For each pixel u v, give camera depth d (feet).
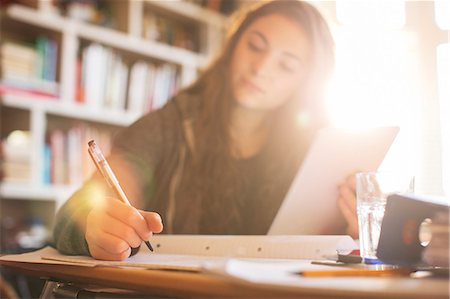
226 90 4.13
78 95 8.61
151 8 10.29
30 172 7.88
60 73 8.38
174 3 10.27
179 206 4.00
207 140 4.09
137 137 3.96
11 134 8.25
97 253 2.19
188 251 2.68
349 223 2.97
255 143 4.09
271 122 4.08
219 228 3.93
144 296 1.94
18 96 7.79
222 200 3.98
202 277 1.51
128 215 2.22
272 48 3.95
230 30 4.34
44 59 8.24
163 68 9.84
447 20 9.43
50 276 2.24
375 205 2.23
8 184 7.61
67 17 8.73
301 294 1.21
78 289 2.14
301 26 3.95
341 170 2.98
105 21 9.28
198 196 4.01
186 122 4.14
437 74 9.41
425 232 1.84
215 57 4.42
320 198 3.01
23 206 8.81
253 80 3.98
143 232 2.23
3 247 7.40
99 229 2.20
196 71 10.42
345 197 2.98
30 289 5.43
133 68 9.32
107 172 2.43
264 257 2.48
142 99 9.43
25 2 8.44
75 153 8.48
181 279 1.54
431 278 1.50
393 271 1.62
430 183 8.91
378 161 3.04
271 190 3.92
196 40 10.99
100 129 9.61
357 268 1.75
